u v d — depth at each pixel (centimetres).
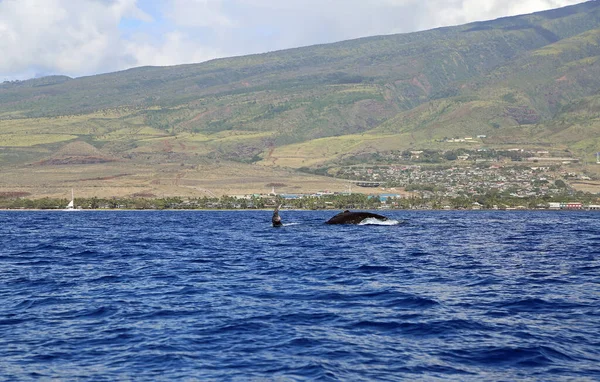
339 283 4306
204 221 16250
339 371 2381
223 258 6072
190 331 2950
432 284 4259
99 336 2897
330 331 2923
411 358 2531
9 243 8362
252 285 4250
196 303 3600
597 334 2845
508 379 2300
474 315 3231
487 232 10594
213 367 2441
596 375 2328
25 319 3253
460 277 4612
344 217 11950
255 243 7856
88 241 8662
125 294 3953
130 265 5562
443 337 2819
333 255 6225
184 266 5425
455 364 2459
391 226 11550
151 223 15100
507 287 4134
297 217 19288
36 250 7225
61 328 3053
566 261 5766
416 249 6912
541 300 3622
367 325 3030
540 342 2712
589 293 3878
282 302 3600
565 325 3016
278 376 2334
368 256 6109
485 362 2481
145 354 2612
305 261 5678
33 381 2323
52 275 4922
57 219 18388
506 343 2709
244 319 3162
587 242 8288
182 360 2527
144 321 3167
